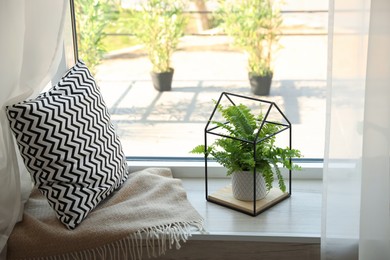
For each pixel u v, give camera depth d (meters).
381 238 1.65
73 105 1.73
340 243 1.70
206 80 2.31
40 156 1.67
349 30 1.57
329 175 1.67
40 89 1.76
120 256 1.75
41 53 1.69
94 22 2.18
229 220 1.80
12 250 1.69
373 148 1.59
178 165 2.10
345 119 1.63
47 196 1.71
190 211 1.81
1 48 1.64
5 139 1.67
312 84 2.18
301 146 2.14
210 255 1.77
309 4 2.16
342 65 1.60
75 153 1.71
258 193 1.86
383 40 1.51
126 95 2.30
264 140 1.84
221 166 2.09
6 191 1.69
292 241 1.72
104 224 1.71
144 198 1.84
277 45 2.21
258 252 1.76
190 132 2.25
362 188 1.63
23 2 1.64
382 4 1.48
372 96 1.55
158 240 1.72
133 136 2.25
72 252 1.68
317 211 1.84
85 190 1.73
